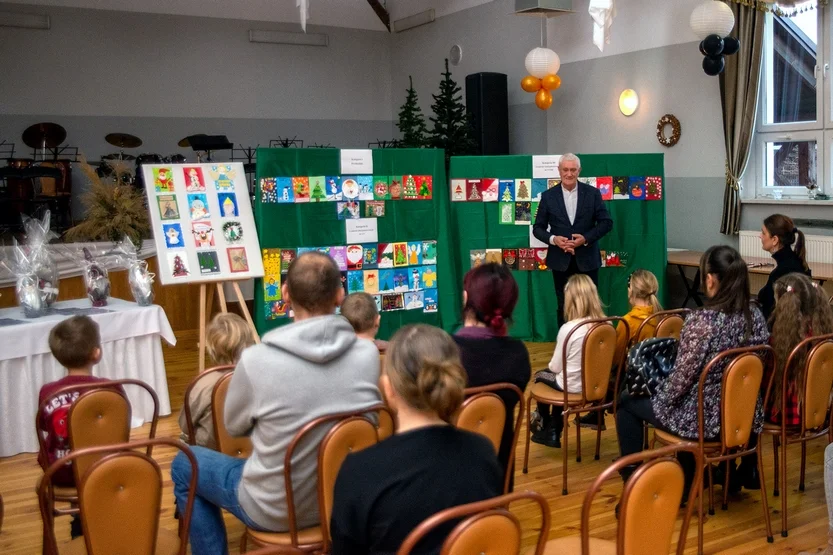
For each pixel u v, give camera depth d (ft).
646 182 22.36
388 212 20.29
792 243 14.32
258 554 4.58
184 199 16.62
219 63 44.11
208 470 7.72
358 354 7.38
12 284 20.07
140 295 15.61
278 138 45.88
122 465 6.44
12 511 11.52
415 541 4.71
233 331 9.92
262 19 44.91
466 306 8.63
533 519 10.72
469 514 5.03
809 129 23.26
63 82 40.86
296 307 7.44
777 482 11.62
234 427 7.20
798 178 23.91
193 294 25.98
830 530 8.25
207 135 40.86
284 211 18.92
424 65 43.57
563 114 32.42
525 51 34.73
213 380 9.32
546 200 20.02
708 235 25.99
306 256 7.45
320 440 7.04
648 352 10.66
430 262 20.97
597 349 11.64
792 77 23.97
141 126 42.73
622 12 28.58
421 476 4.99
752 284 23.09
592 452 13.56
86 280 15.60
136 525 6.61
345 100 47.24
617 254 22.57
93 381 9.55
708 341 9.64
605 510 10.98
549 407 13.60
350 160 19.57
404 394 5.27
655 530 6.27
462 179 22.02
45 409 8.98
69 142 41.27
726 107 24.47
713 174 25.58
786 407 10.53
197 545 7.81
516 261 22.36
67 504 11.75
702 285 10.28
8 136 40.01
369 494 4.96
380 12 45.85
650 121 27.86
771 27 24.41
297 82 45.98
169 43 42.96
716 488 11.87
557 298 20.57
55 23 40.47
